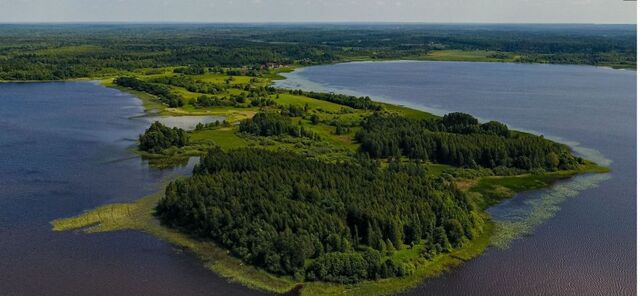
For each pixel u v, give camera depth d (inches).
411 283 4785.9
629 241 5600.4
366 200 5698.8
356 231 5241.1
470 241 5546.3
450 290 4699.8
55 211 6250.0
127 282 4800.7
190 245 5398.6
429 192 6018.7
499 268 5054.1
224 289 4694.9
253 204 5595.5
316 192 5753.0
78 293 4643.2
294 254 4847.4
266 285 4736.7
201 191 5954.7
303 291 4658.0
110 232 5698.8
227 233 5359.3
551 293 4697.3
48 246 5408.5
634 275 4958.2
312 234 5073.8
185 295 4613.7
